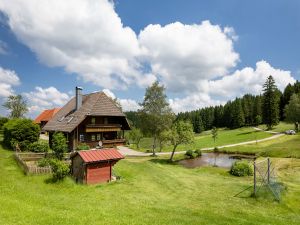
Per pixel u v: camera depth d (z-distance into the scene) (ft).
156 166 134.10
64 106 191.62
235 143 288.71
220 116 507.30
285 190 87.97
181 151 244.83
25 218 45.65
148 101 201.57
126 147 266.36
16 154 114.32
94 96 166.30
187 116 597.11
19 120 144.36
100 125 157.99
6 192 68.85
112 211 57.52
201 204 73.36
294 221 60.80
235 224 53.72
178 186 94.79
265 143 261.85
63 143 123.95
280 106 415.03
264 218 61.77
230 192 87.66
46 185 82.64
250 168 129.18
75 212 53.42
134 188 87.66
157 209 63.16
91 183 89.97
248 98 501.15
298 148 202.08
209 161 199.72
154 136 205.16
